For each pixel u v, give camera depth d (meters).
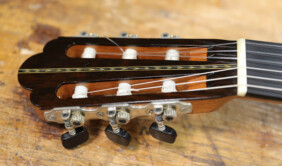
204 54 0.26
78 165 0.26
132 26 0.35
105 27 0.35
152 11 0.36
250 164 0.27
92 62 0.24
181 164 0.27
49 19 0.34
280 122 0.29
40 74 0.24
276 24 0.36
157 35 0.35
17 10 0.34
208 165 0.27
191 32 0.35
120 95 0.23
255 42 0.25
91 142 0.27
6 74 0.30
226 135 0.28
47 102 0.23
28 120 0.28
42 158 0.26
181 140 0.28
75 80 0.24
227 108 0.30
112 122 0.23
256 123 0.29
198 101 0.23
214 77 0.24
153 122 0.27
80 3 0.36
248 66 0.24
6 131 0.27
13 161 0.26
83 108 0.23
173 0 0.37
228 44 0.25
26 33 0.33
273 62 0.24
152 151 0.27
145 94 0.23
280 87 0.23
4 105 0.29
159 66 0.24
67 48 0.25
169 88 0.23
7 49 0.32
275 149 0.28
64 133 0.25
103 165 0.26
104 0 0.36
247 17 0.37
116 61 0.24
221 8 0.37
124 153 0.27
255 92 0.23
